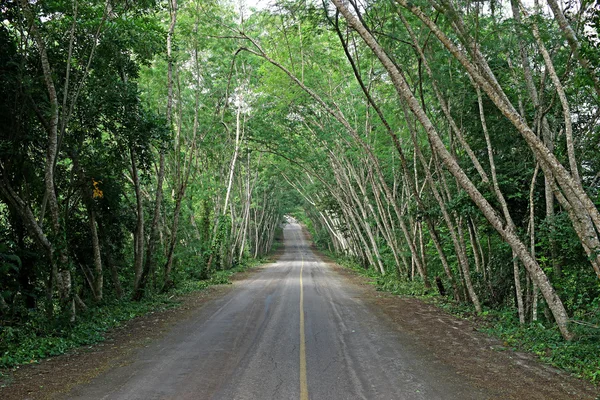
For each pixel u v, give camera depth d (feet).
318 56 78.13
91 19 43.32
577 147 43.42
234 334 35.32
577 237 38.29
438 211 58.03
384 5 43.93
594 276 41.50
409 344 31.45
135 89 51.96
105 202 58.39
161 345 31.89
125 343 33.14
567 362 26.43
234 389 21.42
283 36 74.43
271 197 205.57
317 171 123.34
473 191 34.91
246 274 113.09
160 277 76.38
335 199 141.28
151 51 50.80
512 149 50.16
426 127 34.24
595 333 31.68
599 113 41.70
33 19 36.65
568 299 43.55
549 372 24.52
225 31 80.48
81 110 48.16
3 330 32.68
